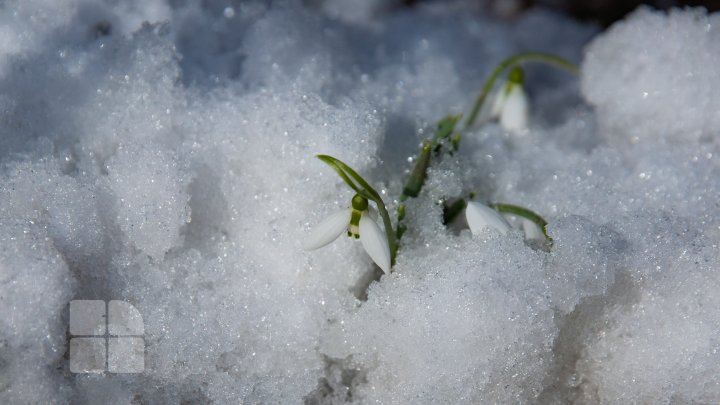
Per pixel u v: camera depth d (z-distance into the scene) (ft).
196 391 1.78
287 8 2.21
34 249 1.74
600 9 3.00
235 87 2.00
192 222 1.86
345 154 1.88
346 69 2.21
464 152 2.07
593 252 1.80
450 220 1.90
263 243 1.84
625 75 2.12
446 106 2.24
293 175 1.87
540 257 1.78
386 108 2.02
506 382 1.76
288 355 1.78
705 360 1.77
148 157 1.83
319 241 1.74
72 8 2.00
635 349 1.79
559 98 2.45
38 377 1.71
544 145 2.15
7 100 1.87
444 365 1.74
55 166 1.81
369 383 1.79
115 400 1.74
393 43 2.49
